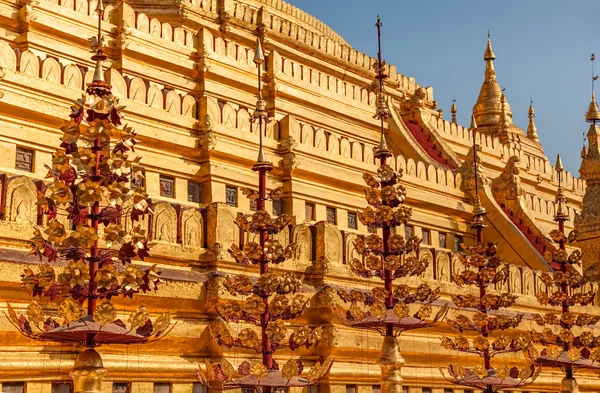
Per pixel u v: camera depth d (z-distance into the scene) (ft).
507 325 64.23
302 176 84.58
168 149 74.13
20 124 63.26
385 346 54.08
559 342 74.08
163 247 56.95
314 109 103.81
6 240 48.93
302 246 65.67
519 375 63.41
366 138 111.24
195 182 75.77
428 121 127.95
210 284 57.72
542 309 91.15
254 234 62.69
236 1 123.54
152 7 104.17
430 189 101.09
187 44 90.12
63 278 38.96
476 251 66.03
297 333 48.49
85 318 39.42
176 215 58.80
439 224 100.37
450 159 117.80
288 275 48.47
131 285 40.27
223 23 108.47
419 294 55.52
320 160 87.56
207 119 76.33
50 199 40.52
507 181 111.45
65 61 79.41
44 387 49.47
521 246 102.12
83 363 39.58
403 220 55.62
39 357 49.19
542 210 127.65
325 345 64.69
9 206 49.73
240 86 93.86
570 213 136.67
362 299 56.24
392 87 134.00
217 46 92.53
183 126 75.56
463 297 65.21
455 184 106.11
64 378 50.21
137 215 41.65
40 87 64.59
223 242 60.23
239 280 48.55
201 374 49.67
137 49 84.17
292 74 101.35
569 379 73.61
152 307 55.16
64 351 50.70
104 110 41.29
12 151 61.82
